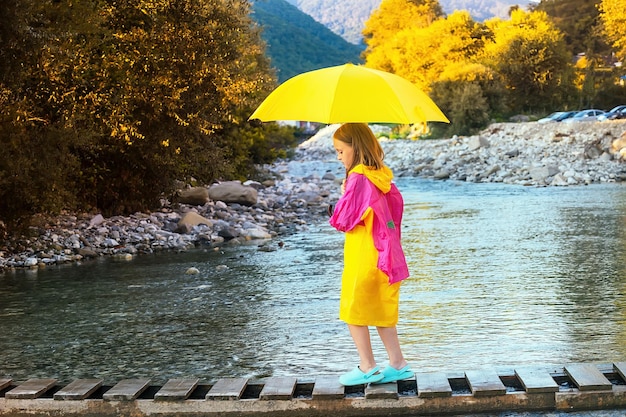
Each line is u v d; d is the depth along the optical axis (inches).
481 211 768.9
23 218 536.7
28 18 441.4
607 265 429.1
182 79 627.8
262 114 191.9
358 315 202.7
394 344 209.0
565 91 2566.4
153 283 418.3
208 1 619.5
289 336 290.4
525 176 1186.0
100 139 641.6
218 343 283.3
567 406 197.9
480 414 197.6
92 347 283.1
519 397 198.7
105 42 588.1
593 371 210.5
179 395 202.4
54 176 525.3
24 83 523.2
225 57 657.0
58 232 594.6
